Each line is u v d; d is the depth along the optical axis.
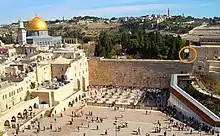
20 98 141.00
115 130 120.00
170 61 178.50
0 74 149.25
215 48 179.62
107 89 183.62
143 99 162.88
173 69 178.38
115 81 189.25
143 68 184.00
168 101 153.88
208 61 171.62
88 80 192.12
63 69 168.12
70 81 161.50
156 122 129.12
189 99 134.62
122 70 187.50
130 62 185.62
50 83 158.12
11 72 151.50
